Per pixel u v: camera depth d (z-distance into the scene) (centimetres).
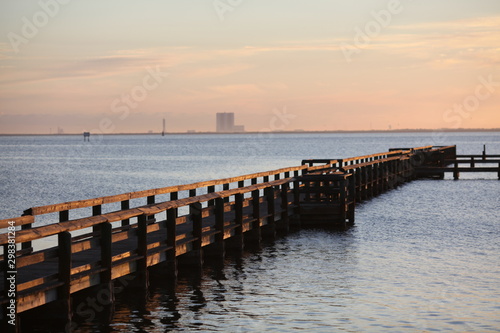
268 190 2338
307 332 1232
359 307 1396
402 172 4962
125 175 6725
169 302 1448
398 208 3272
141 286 1508
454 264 1834
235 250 2062
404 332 1228
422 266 1808
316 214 2636
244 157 11481
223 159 10581
